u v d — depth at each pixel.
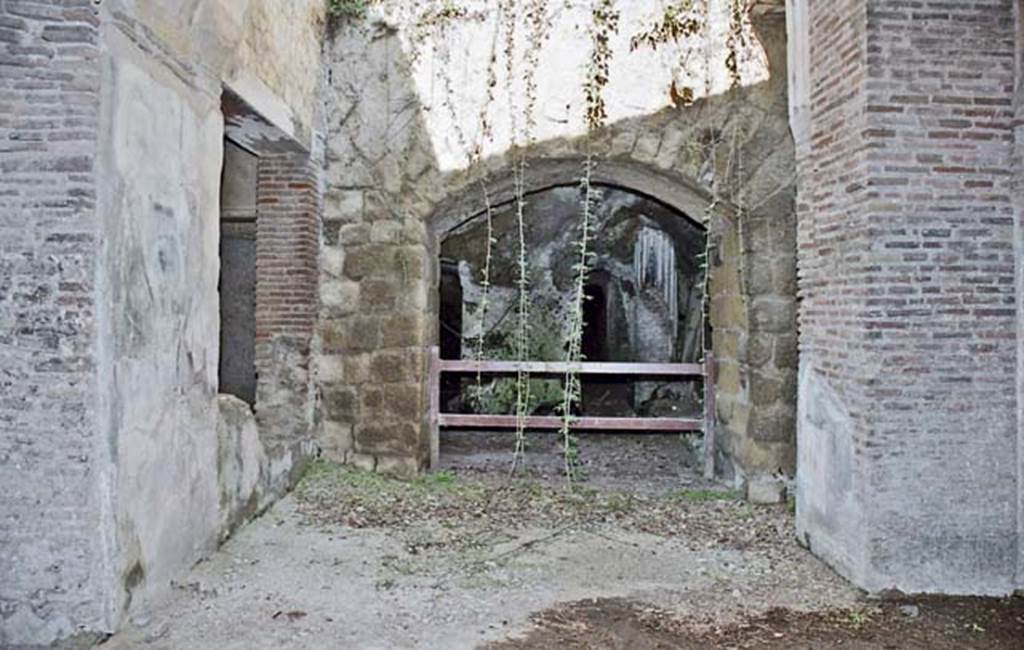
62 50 3.61
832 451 4.91
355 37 7.17
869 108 4.38
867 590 4.48
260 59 5.73
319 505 6.21
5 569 3.68
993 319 4.41
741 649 3.82
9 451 3.66
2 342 3.64
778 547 5.41
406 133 7.14
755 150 6.85
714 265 7.70
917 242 4.40
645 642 3.89
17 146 3.62
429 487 6.89
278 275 7.04
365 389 7.23
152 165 4.13
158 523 4.23
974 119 4.40
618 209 10.56
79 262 3.63
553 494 6.80
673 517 6.16
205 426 4.87
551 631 4.01
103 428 3.70
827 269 4.94
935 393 4.42
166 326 4.32
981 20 4.40
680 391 10.79
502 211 10.02
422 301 7.25
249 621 4.05
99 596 3.70
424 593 4.50
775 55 6.84
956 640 3.93
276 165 6.99
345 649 3.75
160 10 4.09
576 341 7.61
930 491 4.43
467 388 10.57
